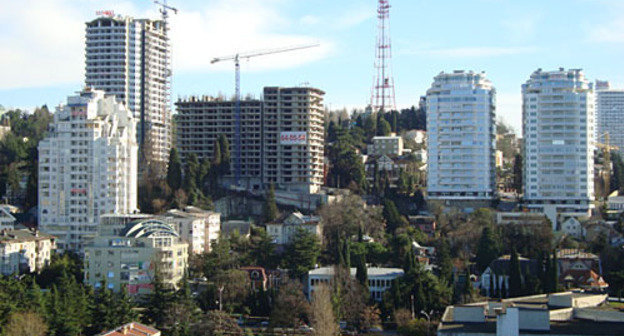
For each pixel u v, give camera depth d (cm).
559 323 18762
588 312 19325
